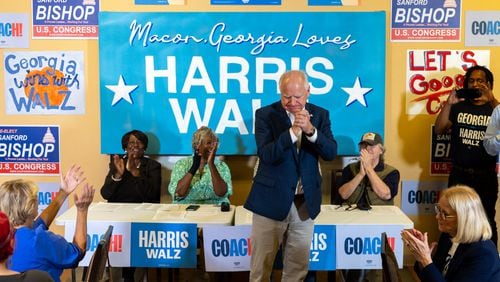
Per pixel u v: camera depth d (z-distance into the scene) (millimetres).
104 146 4414
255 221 2922
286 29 4336
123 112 4398
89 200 2691
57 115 4484
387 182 3805
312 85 4363
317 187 2877
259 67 4363
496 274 2307
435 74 4414
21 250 2459
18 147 4508
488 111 4004
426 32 4383
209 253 3338
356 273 3729
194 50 4363
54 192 4535
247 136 4398
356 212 3564
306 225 2898
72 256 2582
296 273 2969
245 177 4484
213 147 3863
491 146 3697
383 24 4305
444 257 2555
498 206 4445
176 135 4410
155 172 4176
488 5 4352
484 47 4383
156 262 3344
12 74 4457
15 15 4406
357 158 4418
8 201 2461
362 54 4328
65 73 4449
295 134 2660
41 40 4426
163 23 4348
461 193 2385
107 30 4344
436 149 4457
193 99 4391
